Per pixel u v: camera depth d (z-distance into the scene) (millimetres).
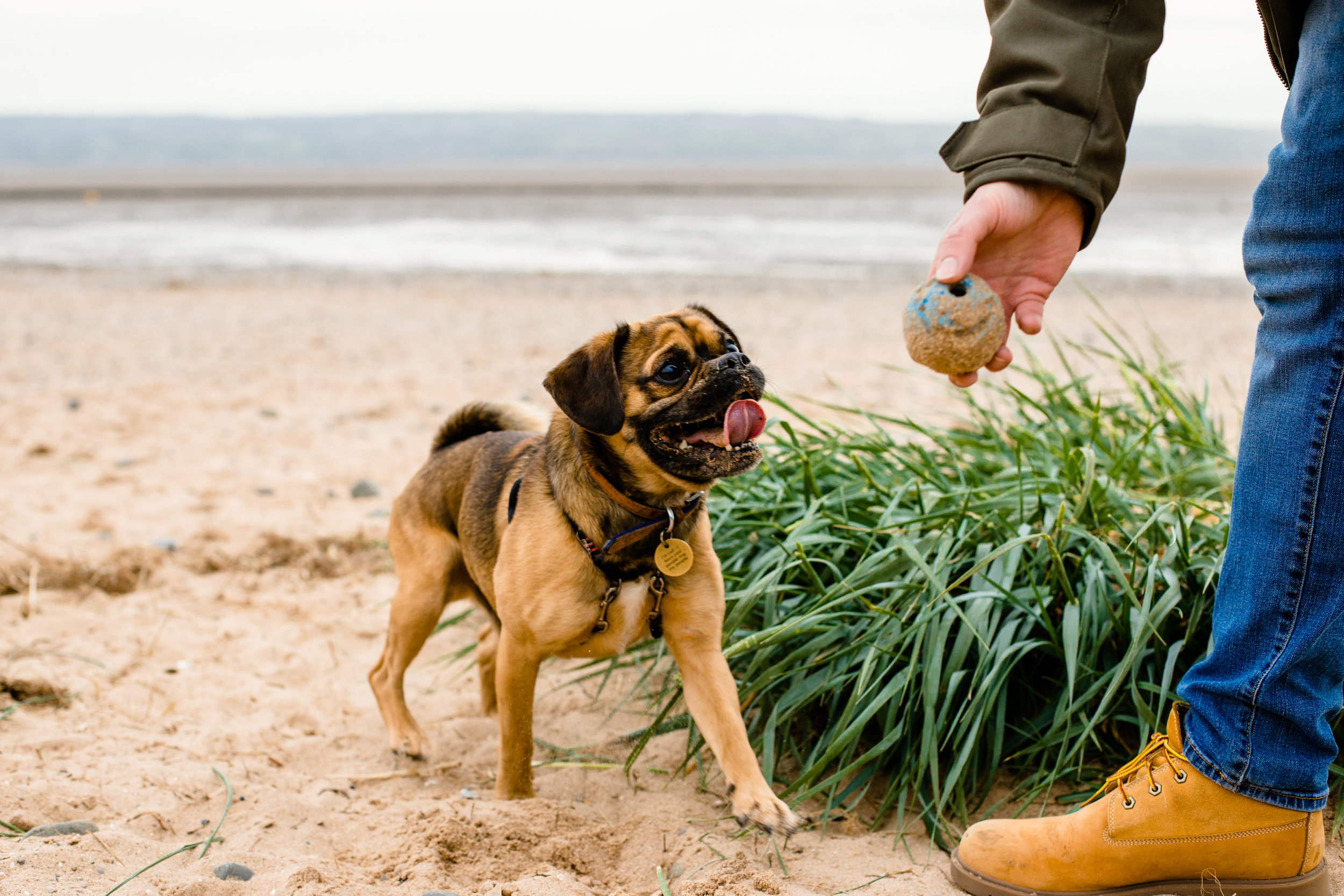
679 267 20125
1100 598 3248
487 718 3947
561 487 3041
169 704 3918
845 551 3684
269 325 13648
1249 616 2191
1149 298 15648
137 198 46094
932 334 2377
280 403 9328
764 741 3217
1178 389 5145
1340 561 2078
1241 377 9445
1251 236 2217
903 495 3930
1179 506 3471
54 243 25453
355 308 15180
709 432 2924
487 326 13484
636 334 3107
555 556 3006
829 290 16609
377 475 7164
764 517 3996
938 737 3195
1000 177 2344
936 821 2914
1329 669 2168
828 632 3412
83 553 5418
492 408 4039
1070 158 2316
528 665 3129
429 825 2877
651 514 2990
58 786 3139
